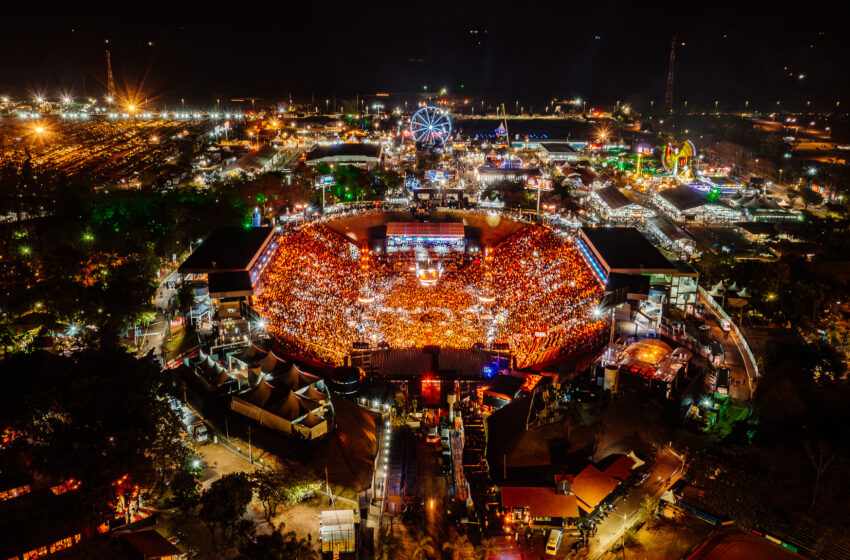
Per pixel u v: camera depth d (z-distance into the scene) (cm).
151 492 6312
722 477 6650
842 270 13562
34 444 6303
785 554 5866
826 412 7881
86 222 13462
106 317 9544
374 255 15012
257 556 5431
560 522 6366
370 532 6253
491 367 9769
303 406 7419
